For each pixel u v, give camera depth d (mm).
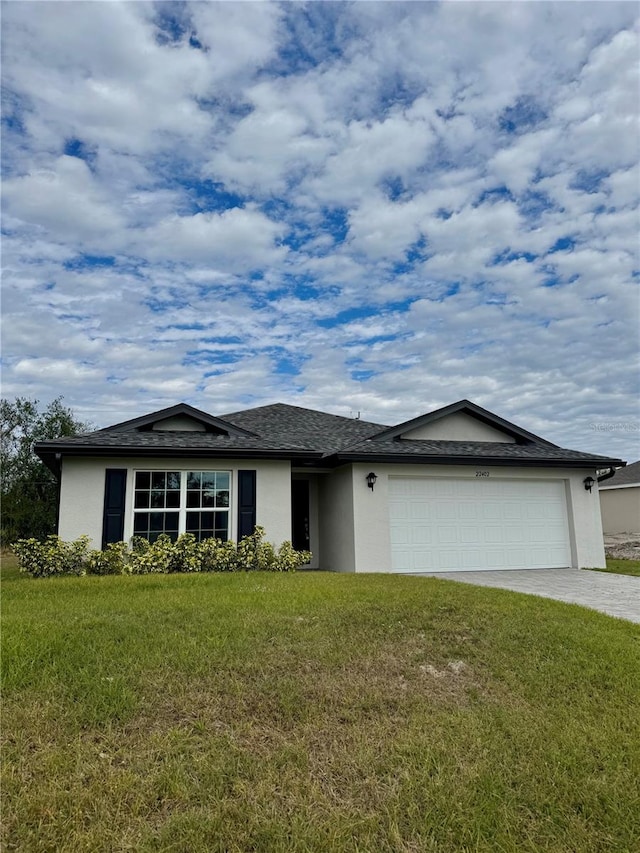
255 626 6039
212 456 13133
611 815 3541
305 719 4336
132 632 5711
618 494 30406
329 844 3156
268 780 3631
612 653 5977
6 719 3936
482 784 3740
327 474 16266
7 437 25719
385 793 3629
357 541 13945
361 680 5020
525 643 6148
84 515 12344
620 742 4340
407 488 14633
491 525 15102
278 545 13570
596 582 11977
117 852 2982
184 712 4270
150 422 14141
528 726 4488
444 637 6172
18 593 8352
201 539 13070
